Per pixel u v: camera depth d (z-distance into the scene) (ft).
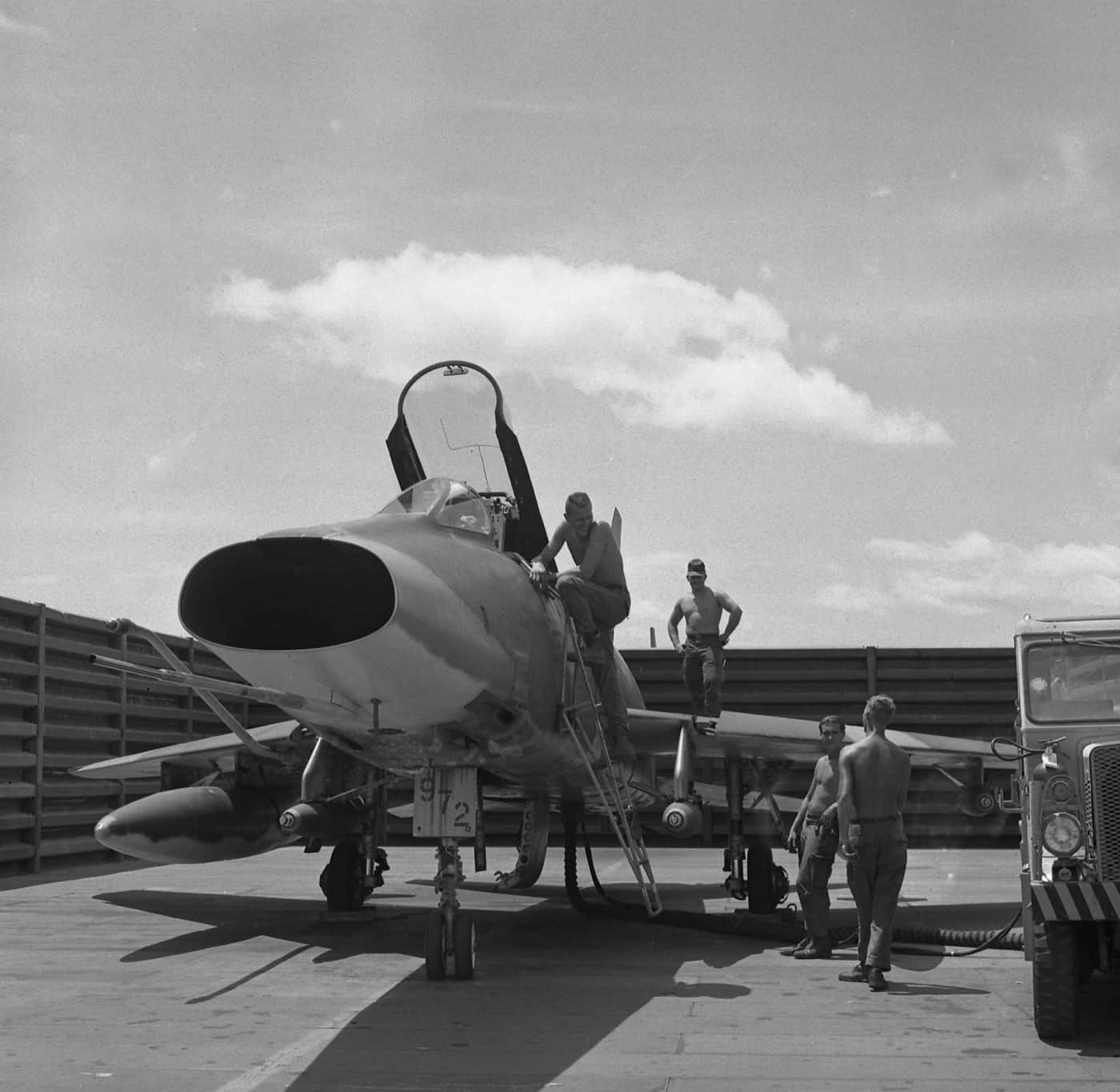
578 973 28.76
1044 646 25.45
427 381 36.35
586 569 32.37
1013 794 28.14
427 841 75.82
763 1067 19.54
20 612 51.93
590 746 31.96
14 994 26.12
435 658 24.34
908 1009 24.40
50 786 54.39
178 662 24.82
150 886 49.47
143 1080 18.80
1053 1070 19.33
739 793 41.86
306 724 27.81
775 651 71.05
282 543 23.40
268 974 28.60
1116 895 20.83
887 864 27.04
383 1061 20.01
